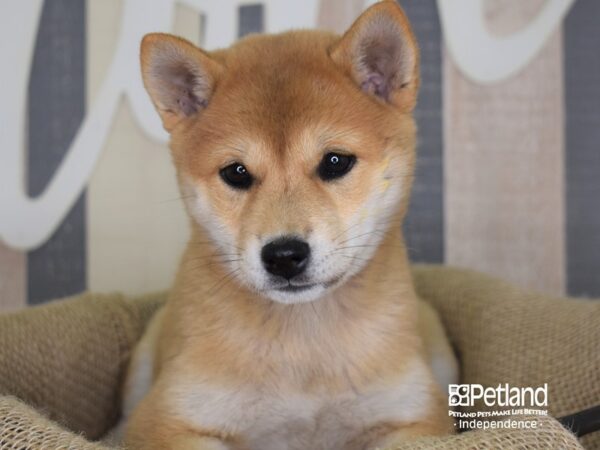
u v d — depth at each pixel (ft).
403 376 1.56
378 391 1.55
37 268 2.41
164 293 2.18
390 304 1.58
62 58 2.38
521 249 2.39
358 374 1.55
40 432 1.36
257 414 1.55
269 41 1.63
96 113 2.35
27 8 2.34
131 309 2.07
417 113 2.36
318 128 1.47
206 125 1.54
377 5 1.51
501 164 2.37
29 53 2.35
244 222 1.47
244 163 1.49
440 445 1.28
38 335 1.83
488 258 2.39
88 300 2.02
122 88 2.34
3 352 1.77
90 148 2.36
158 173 2.38
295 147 1.47
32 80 2.39
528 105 2.36
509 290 1.93
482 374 1.82
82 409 1.87
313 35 1.66
